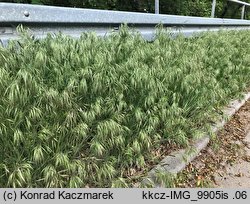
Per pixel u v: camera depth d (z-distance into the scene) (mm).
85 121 3467
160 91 4324
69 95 3369
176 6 10258
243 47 8859
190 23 8516
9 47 3547
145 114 4059
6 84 3154
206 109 5207
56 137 3230
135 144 3762
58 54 3721
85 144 3588
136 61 4387
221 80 6488
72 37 4480
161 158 4223
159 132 4441
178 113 4395
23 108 3158
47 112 3270
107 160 3566
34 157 3008
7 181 3074
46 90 3283
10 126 3035
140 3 8617
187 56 5453
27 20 4031
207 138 4902
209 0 15102
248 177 4359
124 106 3879
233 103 6535
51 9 4324
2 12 3744
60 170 3256
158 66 4617
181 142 4359
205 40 7590
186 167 4289
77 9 4723
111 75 3893
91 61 3934
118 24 5660
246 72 7457
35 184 3148
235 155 4898
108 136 3566
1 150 3051
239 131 5742
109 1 7898
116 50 4543
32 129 3172
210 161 4602
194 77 4926
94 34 4523
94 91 3662
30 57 3547
